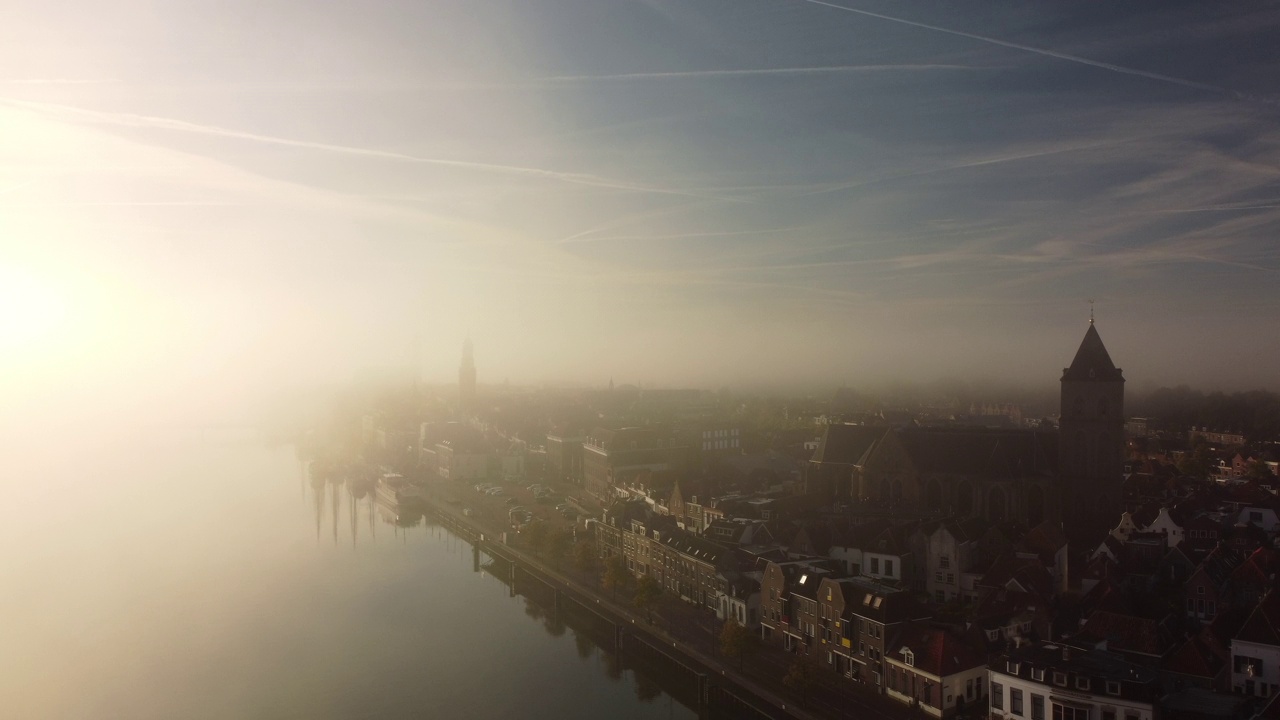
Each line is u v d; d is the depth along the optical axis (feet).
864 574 628.69
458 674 547.08
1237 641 406.21
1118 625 444.55
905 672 442.91
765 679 483.51
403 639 614.75
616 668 557.74
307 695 516.32
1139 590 544.21
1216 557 557.33
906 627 455.63
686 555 651.66
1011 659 399.44
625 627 595.47
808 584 522.88
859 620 477.36
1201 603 504.84
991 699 406.21
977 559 606.96
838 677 483.51
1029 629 460.55
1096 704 367.25
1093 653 401.70
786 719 436.76
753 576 595.06
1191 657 418.10
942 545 602.44
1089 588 540.93
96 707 503.61
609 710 492.54
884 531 635.66
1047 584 535.19
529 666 560.61
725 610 593.42
